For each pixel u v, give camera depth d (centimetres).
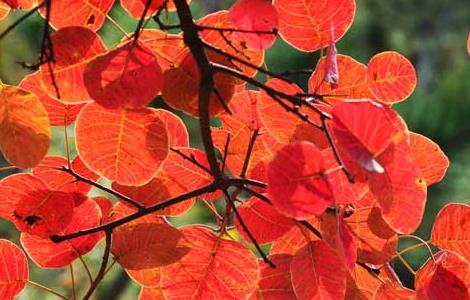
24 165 115
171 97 119
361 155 110
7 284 124
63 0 116
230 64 121
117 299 364
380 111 110
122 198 123
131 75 113
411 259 482
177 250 122
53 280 324
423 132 688
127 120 116
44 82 115
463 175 630
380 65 123
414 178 111
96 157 117
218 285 123
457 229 124
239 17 117
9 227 295
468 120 688
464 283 121
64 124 122
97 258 315
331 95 121
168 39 119
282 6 122
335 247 115
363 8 905
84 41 115
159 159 117
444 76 846
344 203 114
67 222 123
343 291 120
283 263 125
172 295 123
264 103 121
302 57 688
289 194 111
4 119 115
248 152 124
